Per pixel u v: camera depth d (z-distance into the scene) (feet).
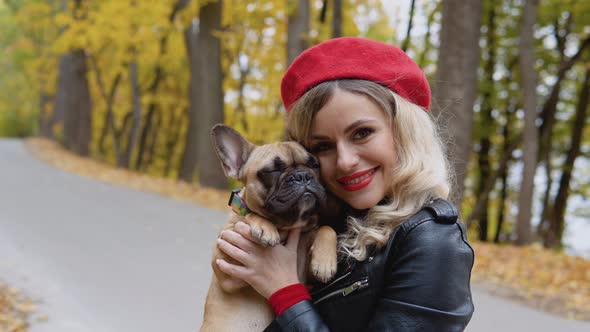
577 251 47.85
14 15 106.22
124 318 17.04
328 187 7.27
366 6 51.72
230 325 7.79
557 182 54.65
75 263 23.15
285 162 7.49
